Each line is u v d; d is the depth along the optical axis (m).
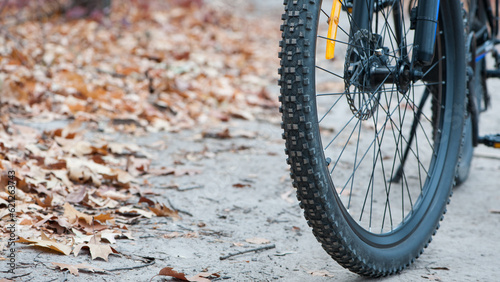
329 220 2.22
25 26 7.66
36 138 4.07
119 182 3.50
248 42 8.81
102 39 7.43
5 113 4.54
